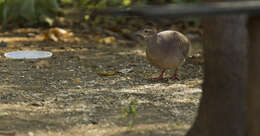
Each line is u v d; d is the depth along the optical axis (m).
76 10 22.11
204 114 6.37
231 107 6.04
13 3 18.05
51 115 8.66
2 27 17.66
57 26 18.78
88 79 11.72
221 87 6.05
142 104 9.51
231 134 6.09
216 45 5.98
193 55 14.59
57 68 12.73
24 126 7.91
